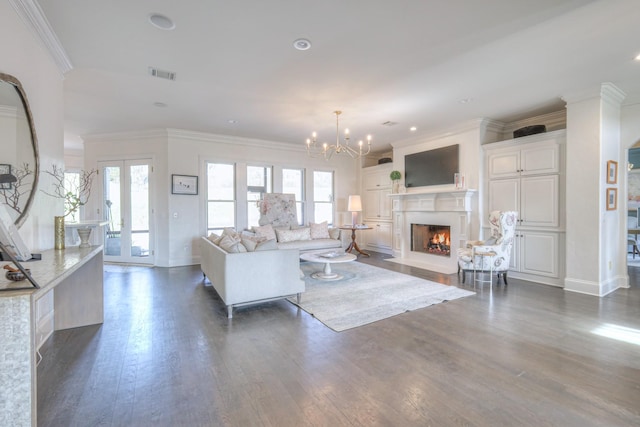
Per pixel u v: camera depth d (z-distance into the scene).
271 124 5.34
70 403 1.77
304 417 1.66
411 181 6.37
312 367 2.18
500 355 2.34
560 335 2.69
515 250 4.75
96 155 6.03
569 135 4.03
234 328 2.89
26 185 2.15
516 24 2.39
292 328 2.89
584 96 3.85
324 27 2.43
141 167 5.92
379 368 2.16
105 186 6.03
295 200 6.95
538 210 4.48
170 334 2.75
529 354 2.35
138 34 2.51
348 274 5.05
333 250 5.77
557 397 1.82
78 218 6.09
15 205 2.04
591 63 3.07
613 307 3.41
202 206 6.10
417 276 4.91
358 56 2.91
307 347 2.49
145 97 3.97
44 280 1.49
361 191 8.08
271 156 6.85
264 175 6.86
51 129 2.66
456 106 4.38
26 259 1.81
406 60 2.99
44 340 2.59
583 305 3.48
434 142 5.89
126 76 3.32
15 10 2.01
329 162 7.70
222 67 3.12
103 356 2.35
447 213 5.57
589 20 2.34
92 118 4.93
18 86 2.01
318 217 7.61
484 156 5.13
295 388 1.93
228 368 2.17
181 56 2.88
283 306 3.52
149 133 5.79
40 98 2.43
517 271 4.73
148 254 5.95
